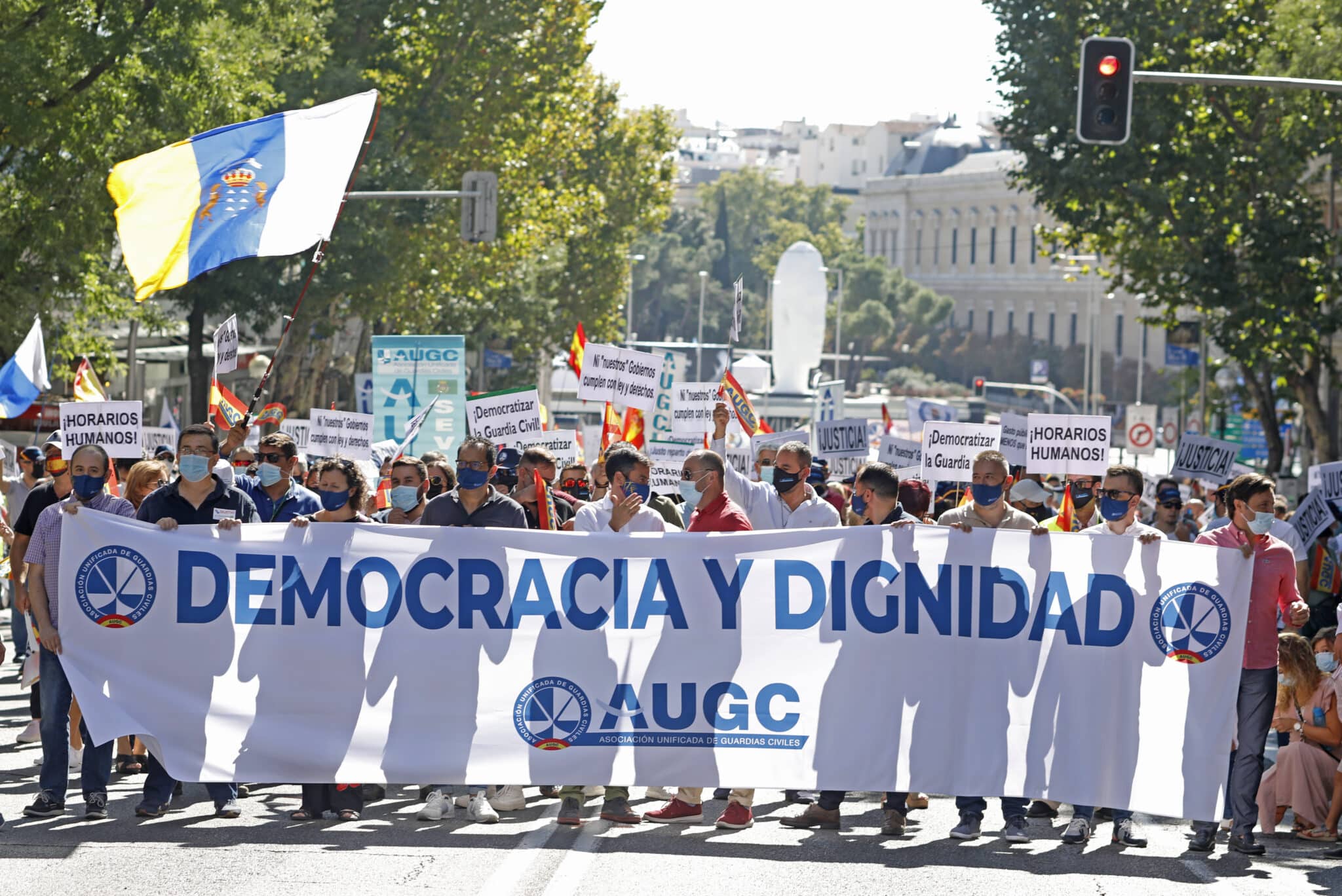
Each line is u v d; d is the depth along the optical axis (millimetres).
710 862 8883
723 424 11172
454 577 9812
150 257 11016
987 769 9773
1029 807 10875
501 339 61625
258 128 11336
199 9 23625
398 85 39375
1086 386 97938
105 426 12828
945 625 9828
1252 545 9758
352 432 18125
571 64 46312
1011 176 36625
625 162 64812
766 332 144500
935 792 9758
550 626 9820
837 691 9812
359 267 35438
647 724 9797
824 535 9852
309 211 11133
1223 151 33094
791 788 9758
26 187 23797
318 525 9789
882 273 142375
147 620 9672
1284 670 10750
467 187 27703
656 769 9781
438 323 51156
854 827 10148
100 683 9602
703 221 162000
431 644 9781
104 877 8203
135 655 9664
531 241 46625
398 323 46062
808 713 9805
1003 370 143000
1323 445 35531
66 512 9641
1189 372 55594
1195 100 33906
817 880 8523
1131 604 9797
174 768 9586
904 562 9836
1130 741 9758
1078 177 34344
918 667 9828
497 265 46719
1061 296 142625
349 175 11297
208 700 9672
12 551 10234
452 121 39812
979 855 9336
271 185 11195
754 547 9852
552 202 47906
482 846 9148
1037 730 9781
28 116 22812
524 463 12188
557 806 10531
